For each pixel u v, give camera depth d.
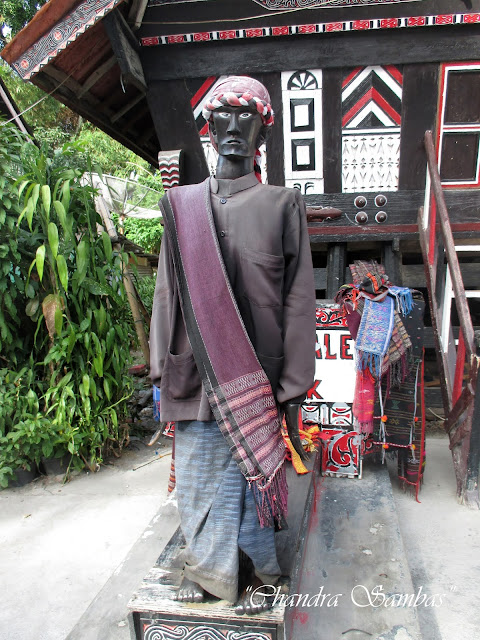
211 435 1.38
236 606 1.37
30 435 2.85
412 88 3.19
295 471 2.31
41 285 3.13
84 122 14.38
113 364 3.22
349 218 3.43
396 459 3.19
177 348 1.43
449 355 3.44
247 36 3.12
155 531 2.25
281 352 1.42
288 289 1.45
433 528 2.40
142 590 1.48
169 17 3.12
